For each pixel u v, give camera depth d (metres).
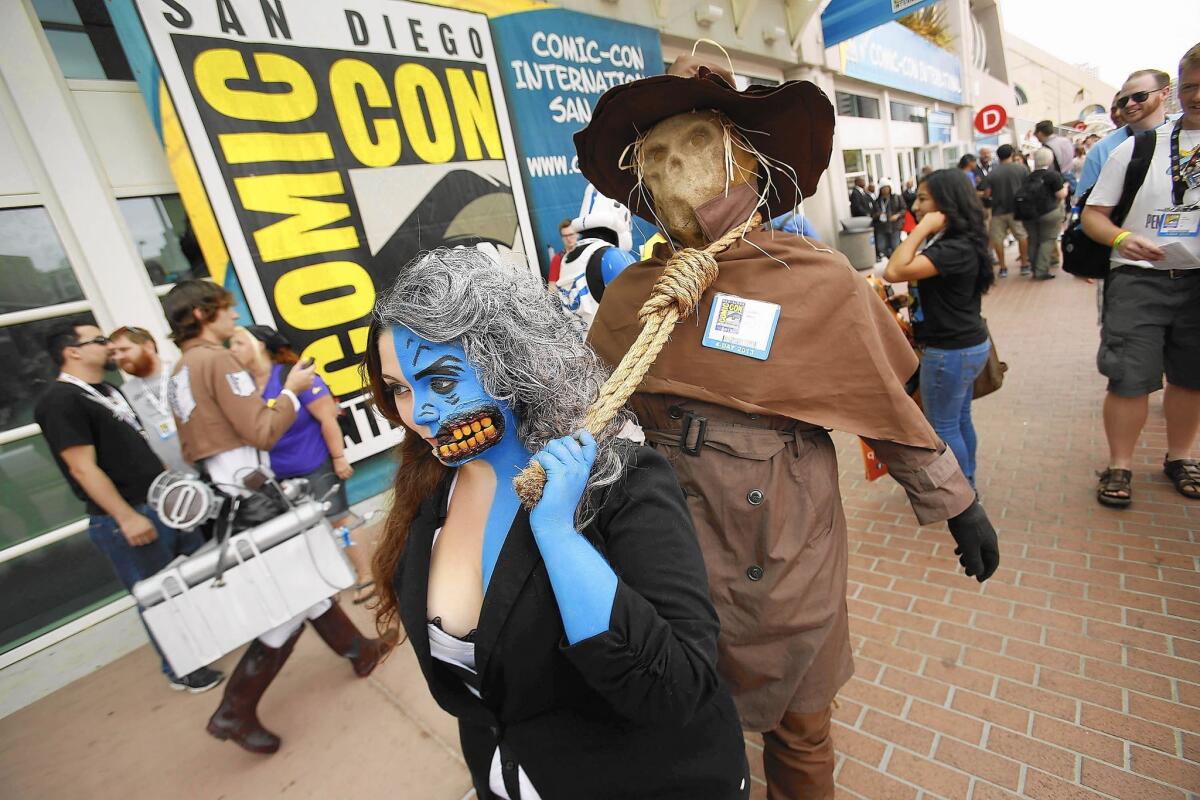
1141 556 2.50
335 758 2.17
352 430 3.74
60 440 2.43
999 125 10.73
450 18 4.26
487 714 0.96
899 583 2.64
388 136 3.91
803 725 1.44
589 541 0.87
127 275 3.21
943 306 2.66
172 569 1.91
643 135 1.41
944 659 2.19
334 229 3.64
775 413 1.34
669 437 1.43
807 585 1.32
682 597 0.85
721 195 1.35
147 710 2.60
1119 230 2.63
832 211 10.38
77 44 3.04
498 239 4.66
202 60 3.12
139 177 3.22
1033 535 2.79
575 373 0.93
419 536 1.05
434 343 0.85
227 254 3.24
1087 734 1.81
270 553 1.98
